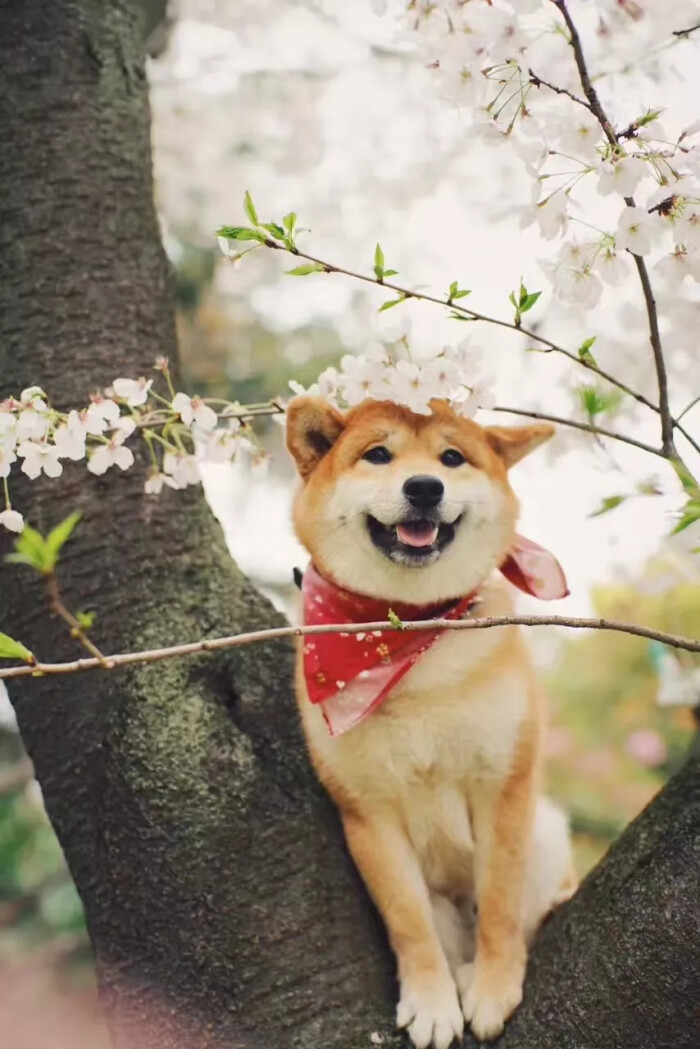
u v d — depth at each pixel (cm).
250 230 100
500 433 136
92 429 107
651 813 110
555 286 101
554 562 131
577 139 98
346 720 122
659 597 178
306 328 211
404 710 128
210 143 207
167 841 115
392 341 110
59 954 214
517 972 123
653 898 105
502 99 100
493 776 129
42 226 133
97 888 119
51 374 129
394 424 132
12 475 127
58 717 123
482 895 128
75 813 122
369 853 125
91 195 134
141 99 140
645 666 210
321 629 97
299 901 116
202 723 119
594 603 179
